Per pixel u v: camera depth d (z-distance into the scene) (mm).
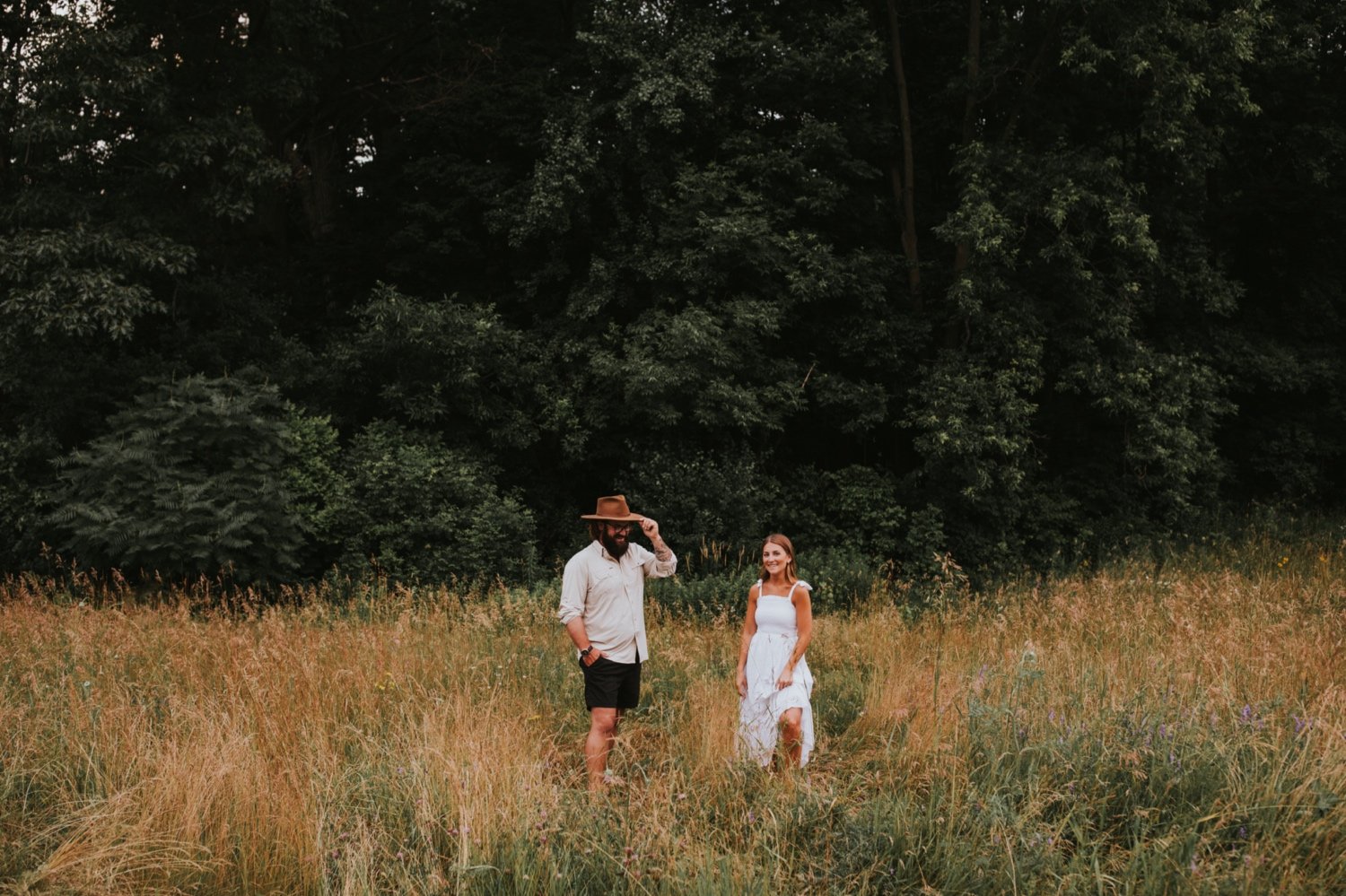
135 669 7191
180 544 12039
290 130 18219
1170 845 3920
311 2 15094
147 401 13398
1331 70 20500
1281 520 18219
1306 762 4578
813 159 16344
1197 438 16609
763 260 15562
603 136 15977
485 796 4453
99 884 3936
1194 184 17594
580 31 15578
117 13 14812
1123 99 16734
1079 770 4684
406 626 8617
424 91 17953
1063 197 14617
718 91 16984
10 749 5211
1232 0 15891
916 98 18766
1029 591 12266
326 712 6055
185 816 4332
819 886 3900
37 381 13695
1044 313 16219
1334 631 8047
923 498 16359
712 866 3895
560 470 17109
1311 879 3689
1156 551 16062
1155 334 18750
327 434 14461
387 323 14891
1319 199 19484
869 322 16484
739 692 5828
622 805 4738
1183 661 6867
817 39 16391
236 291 16000
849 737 6125
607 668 5430
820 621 10344
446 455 14656
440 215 16953
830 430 18172
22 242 12766
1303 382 18922
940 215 18062
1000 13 17172
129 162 14891
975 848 4004
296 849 4195
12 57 13875
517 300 17219
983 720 5277
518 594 10656
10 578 12562
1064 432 17859
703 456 15586
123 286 13594
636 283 16344
